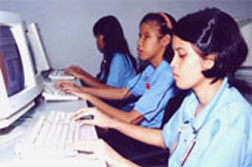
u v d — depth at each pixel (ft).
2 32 3.66
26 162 2.72
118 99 6.66
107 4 9.93
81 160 2.81
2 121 3.22
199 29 2.64
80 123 3.87
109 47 8.28
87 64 10.14
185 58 2.76
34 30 6.93
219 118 2.71
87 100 5.41
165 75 5.15
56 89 5.80
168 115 4.62
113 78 7.97
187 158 2.83
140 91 6.36
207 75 2.77
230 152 2.57
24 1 9.53
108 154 3.01
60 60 10.00
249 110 2.73
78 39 9.98
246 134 2.61
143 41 5.42
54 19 9.78
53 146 2.91
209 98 2.92
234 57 2.71
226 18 2.70
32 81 4.34
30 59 4.38
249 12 10.46
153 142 4.12
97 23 8.50
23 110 3.90
